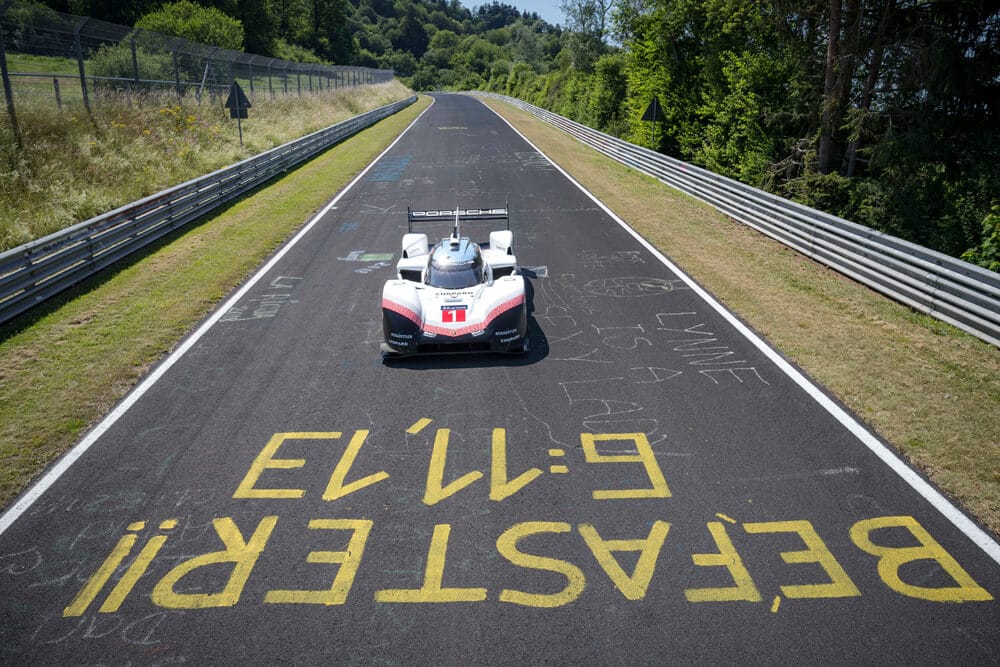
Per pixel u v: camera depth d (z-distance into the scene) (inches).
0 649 147.3
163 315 350.0
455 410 251.6
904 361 286.2
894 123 705.0
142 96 839.1
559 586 163.6
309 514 192.7
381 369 288.2
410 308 291.3
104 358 298.8
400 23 7519.7
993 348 298.5
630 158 900.0
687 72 1334.9
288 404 257.9
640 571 168.1
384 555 175.6
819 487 200.1
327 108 1439.5
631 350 303.7
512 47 5339.6
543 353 302.5
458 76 5767.7
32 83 863.1
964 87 647.1
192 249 474.9
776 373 277.4
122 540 182.7
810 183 786.2
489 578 166.7
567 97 2261.3
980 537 177.3
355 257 461.1
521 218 584.4
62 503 198.7
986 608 154.2
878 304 358.3
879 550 173.5
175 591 164.2
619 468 212.4
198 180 569.3
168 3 2018.9
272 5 3671.3
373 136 1235.9
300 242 500.7
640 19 1373.0
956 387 261.4
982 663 139.6
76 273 397.7
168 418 247.8
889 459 213.6
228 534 184.5
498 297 296.5
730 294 377.1
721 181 607.8
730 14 911.0
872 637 146.7
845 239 416.8
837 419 239.3
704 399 256.4
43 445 229.8
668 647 145.3
